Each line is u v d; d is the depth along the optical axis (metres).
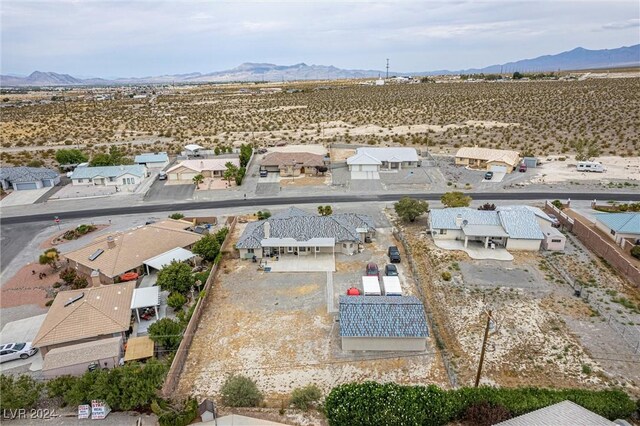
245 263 51.88
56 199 77.31
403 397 27.73
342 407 27.00
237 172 84.69
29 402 29.12
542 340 36.78
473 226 55.31
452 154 102.81
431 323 39.31
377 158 91.38
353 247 53.50
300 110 172.62
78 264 50.00
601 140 107.06
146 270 50.00
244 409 29.58
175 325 36.88
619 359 34.31
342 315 36.59
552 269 48.81
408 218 63.03
